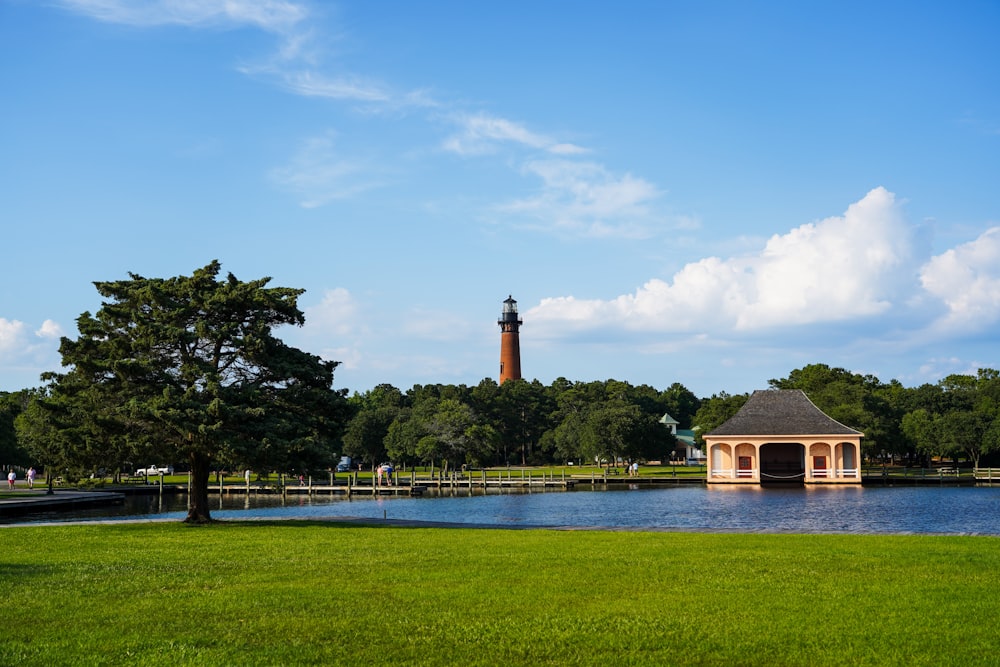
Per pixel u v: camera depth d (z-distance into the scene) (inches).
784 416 3927.2
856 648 500.7
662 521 2085.4
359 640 527.5
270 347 1604.3
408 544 1030.4
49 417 1546.5
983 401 4869.6
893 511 2329.0
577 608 610.9
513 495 3341.5
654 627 553.0
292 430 1513.3
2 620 582.6
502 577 742.5
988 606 604.7
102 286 1550.2
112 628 557.9
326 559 880.9
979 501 2704.2
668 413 7765.8
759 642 515.2
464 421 4370.1
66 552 973.8
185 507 2630.4
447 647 510.6
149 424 1465.3
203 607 620.4
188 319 1571.1
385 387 7337.6
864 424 4343.0
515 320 6333.7
